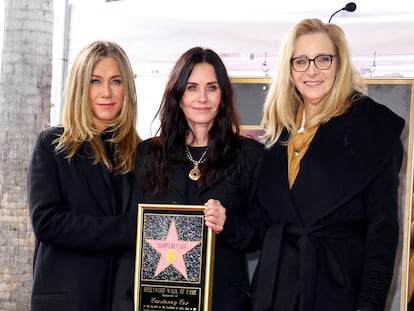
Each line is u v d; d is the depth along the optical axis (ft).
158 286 9.11
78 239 9.48
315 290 8.86
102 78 10.06
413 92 11.16
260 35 12.67
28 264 14.47
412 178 11.10
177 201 9.42
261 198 9.43
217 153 9.53
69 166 9.82
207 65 9.48
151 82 13.78
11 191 14.39
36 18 14.40
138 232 9.19
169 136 9.66
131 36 13.02
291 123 9.55
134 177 9.95
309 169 9.17
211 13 12.80
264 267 9.11
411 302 11.34
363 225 9.15
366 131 9.09
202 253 9.01
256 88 11.73
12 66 14.42
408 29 12.14
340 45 9.34
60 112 13.32
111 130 10.21
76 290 9.61
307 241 8.93
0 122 14.49
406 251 11.09
